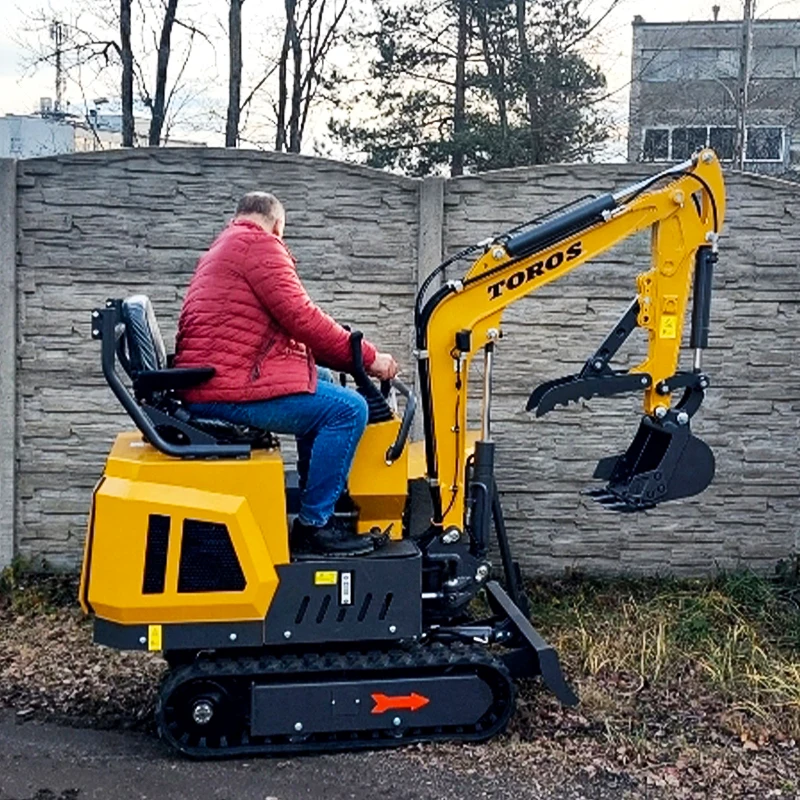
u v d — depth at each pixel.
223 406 4.50
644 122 20.38
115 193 6.15
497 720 4.68
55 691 5.15
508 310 6.32
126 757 4.53
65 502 6.33
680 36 20.39
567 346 6.36
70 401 6.27
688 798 4.23
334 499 4.55
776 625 5.96
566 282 6.31
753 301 6.38
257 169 6.19
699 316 4.90
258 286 4.43
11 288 6.14
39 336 6.22
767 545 6.54
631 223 4.81
